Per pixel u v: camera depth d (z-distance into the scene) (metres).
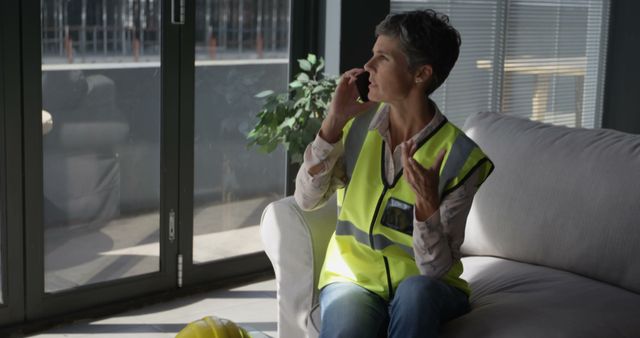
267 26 4.12
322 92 3.71
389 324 2.18
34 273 3.52
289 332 2.68
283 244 2.63
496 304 2.35
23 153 3.41
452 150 2.21
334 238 2.40
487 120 2.97
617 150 2.61
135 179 3.81
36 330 3.51
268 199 4.32
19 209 3.44
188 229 3.99
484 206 2.81
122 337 3.46
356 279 2.28
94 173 3.68
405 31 2.16
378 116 2.31
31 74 3.39
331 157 2.33
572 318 2.23
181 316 3.72
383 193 2.26
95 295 3.72
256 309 3.83
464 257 2.89
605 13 5.81
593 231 2.55
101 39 3.61
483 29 4.98
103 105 3.66
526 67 5.33
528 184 2.71
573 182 2.62
